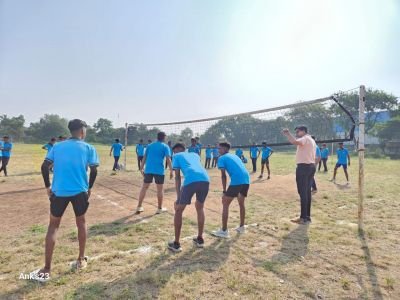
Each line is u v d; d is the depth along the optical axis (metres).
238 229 5.02
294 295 3.04
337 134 6.93
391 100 39.25
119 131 43.53
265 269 3.62
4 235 4.68
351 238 4.77
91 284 3.14
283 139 9.82
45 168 3.34
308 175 5.66
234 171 4.75
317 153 8.75
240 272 3.51
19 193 8.27
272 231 5.10
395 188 9.79
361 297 3.03
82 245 3.54
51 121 75.69
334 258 3.98
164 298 2.92
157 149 6.12
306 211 5.71
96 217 5.83
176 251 4.08
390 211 6.61
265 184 10.70
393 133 36.25
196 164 4.41
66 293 2.96
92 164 3.53
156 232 4.91
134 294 2.96
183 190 4.19
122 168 14.78
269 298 2.97
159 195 6.18
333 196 8.39
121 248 4.18
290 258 3.96
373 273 3.57
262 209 6.79
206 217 6.01
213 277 3.38
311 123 7.60
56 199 3.25
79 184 3.35
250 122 11.30
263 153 12.24
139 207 6.20
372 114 40.16
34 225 5.23
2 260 3.71
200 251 4.13
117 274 3.39
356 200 7.84
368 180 11.92
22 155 24.59
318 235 4.88
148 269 3.53
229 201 4.78
